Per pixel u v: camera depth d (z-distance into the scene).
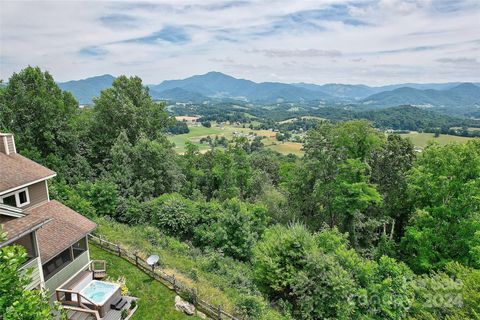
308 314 14.46
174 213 25.23
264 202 40.19
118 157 33.34
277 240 17.33
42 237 13.92
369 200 30.08
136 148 33.97
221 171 45.88
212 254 20.80
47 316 6.48
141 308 14.12
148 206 27.53
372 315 15.86
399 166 33.53
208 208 26.92
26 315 6.17
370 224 31.70
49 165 30.14
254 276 18.23
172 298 14.98
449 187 25.64
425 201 29.27
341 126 33.03
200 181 49.50
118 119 38.97
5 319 5.77
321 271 15.27
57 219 15.49
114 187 27.84
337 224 34.59
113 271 16.58
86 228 15.92
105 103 38.44
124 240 20.75
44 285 12.84
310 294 14.98
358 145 32.44
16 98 30.20
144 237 22.52
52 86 35.03
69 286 14.39
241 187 46.88
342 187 30.75
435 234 25.56
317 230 34.78
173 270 17.80
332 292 14.83
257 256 17.50
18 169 15.21
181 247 21.89
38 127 30.53
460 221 24.73
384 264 17.58
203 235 23.91
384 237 31.34
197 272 17.69
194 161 51.59
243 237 23.33
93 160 38.06
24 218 11.71
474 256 22.72
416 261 26.42
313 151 33.50
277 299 16.81
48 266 13.86
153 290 15.41
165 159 36.34
